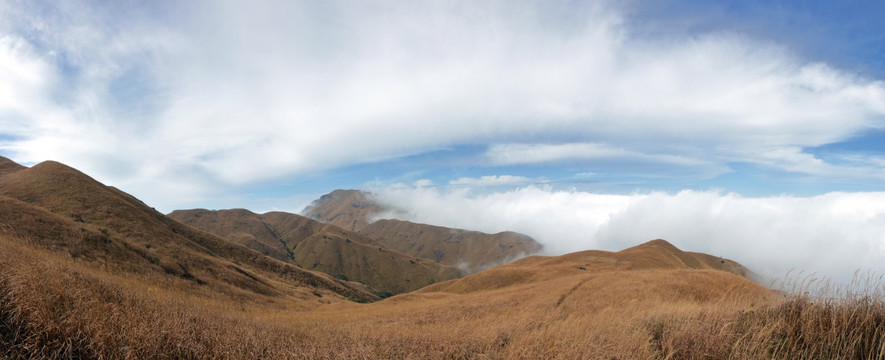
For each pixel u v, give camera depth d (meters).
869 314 5.88
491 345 9.20
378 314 31.89
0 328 5.58
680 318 8.44
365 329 15.12
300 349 7.91
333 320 25.62
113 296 9.43
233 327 9.61
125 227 68.75
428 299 52.81
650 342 7.46
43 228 39.91
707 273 36.69
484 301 37.09
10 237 14.06
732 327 7.03
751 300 8.49
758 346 6.13
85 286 9.02
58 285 7.67
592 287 37.38
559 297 32.19
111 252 43.41
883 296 6.04
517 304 32.03
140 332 6.48
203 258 66.31
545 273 82.25
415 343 10.22
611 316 10.21
